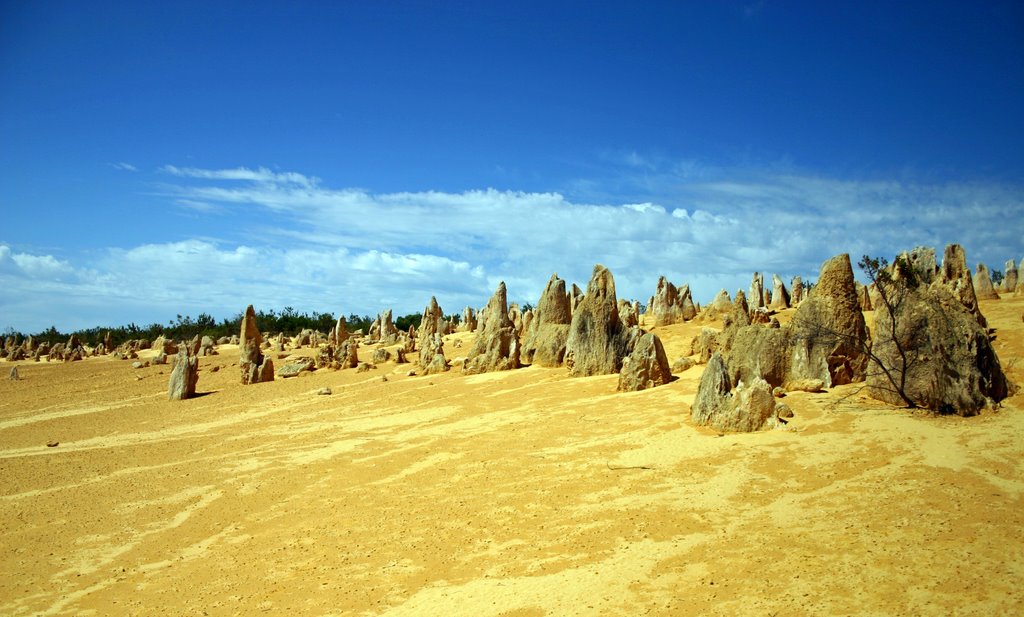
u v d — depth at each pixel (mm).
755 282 58250
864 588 12938
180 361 48500
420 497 21062
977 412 20266
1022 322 30891
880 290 22578
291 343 88125
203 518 21625
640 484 19406
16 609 16172
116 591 16875
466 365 43031
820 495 17031
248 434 33656
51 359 96562
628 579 14523
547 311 44344
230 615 15141
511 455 23797
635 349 30750
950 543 13992
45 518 22641
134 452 31781
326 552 17984
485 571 15812
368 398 39875
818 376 25078
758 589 13430
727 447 20922
